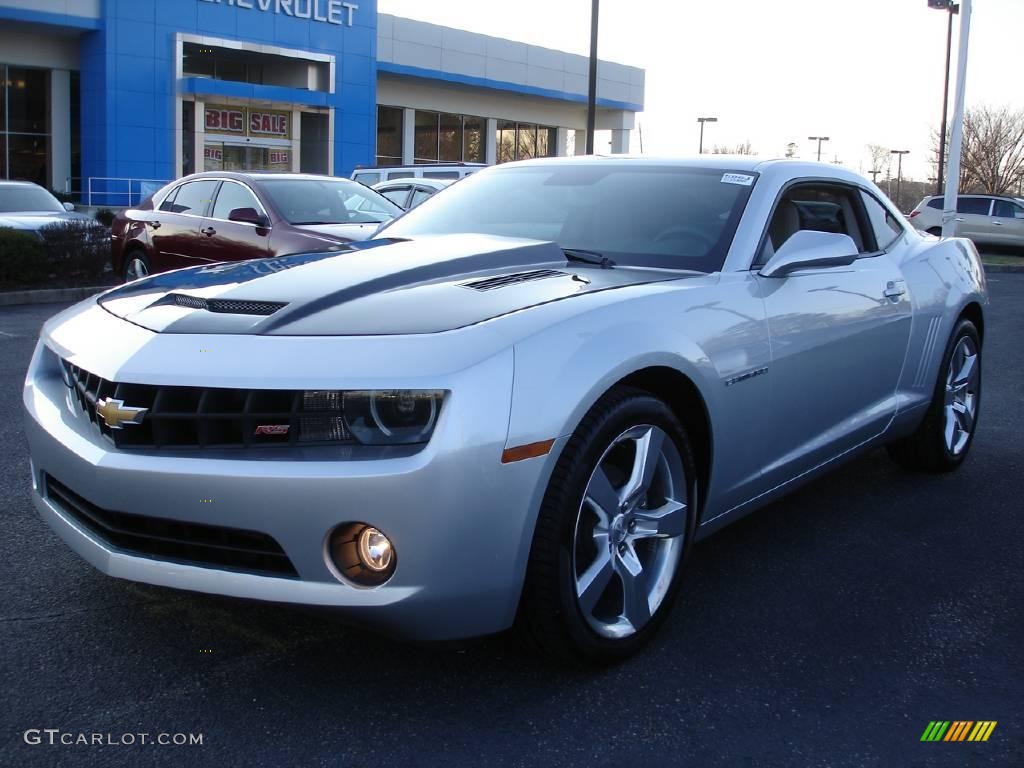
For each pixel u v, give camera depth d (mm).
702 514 3211
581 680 2770
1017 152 50750
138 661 2809
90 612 3113
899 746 2500
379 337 2504
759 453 3398
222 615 3115
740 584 3529
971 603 3416
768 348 3322
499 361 2443
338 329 2564
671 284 3125
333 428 2416
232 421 2479
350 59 33406
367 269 3059
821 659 2957
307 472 2348
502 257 3258
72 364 2844
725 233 3510
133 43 28547
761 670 2873
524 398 2447
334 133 33375
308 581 2414
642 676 2811
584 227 3691
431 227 3988
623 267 3395
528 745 2441
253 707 2578
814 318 3590
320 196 10172
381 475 2320
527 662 2859
